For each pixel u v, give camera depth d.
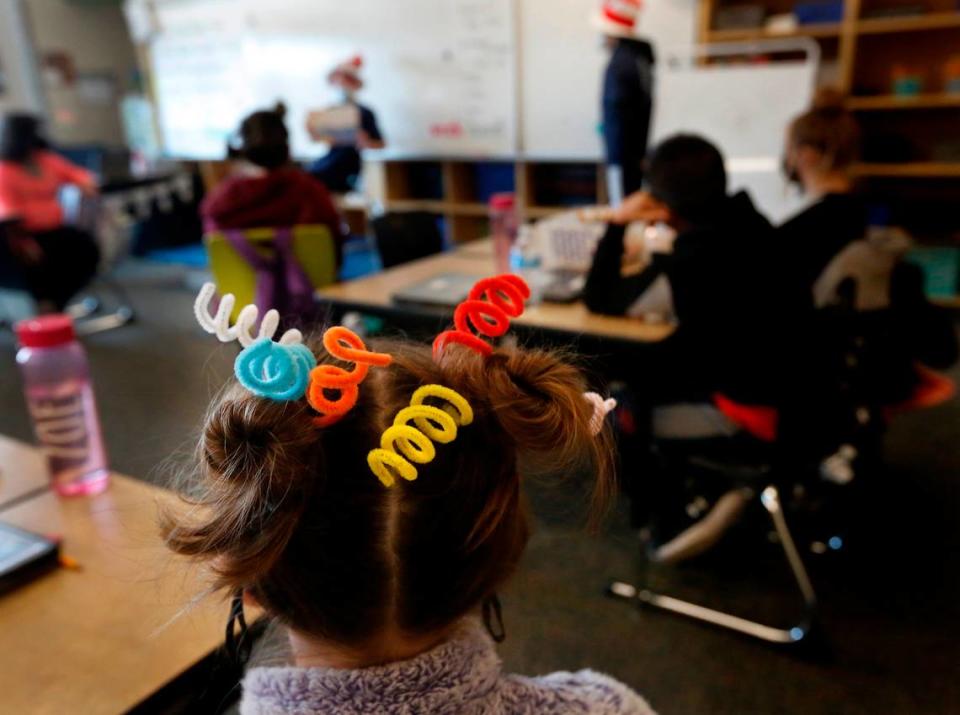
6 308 4.65
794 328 1.66
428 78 5.20
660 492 2.00
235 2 5.87
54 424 1.13
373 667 0.52
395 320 2.12
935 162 4.08
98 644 0.80
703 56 4.29
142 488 1.17
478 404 0.52
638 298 1.89
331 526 0.49
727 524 1.91
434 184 5.72
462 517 0.51
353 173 4.83
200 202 6.63
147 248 6.42
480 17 4.86
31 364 1.12
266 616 0.60
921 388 1.92
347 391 0.48
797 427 1.70
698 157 1.75
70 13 7.36
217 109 6.30
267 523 0.47
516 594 1.91
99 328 4.45
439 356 0.54
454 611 0.53
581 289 2.12
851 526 2.25
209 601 0.61
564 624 1.87
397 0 5.15
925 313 1.88
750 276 1.67
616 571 2.06
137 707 0.73
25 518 1.08
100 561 0.96
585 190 5.03
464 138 5.19
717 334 1.69
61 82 7.39
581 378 0.58
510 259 2.50
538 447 0.54
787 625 1.86
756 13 4.11
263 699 0.52
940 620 1.86
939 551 2.13
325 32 5.52
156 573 0.77
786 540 1.83
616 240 1.96
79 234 4.19
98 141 7.77
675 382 1.80
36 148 4.22
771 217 3.87
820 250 1.86
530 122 4.90
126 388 3.46
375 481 0.49
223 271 2.62
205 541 0.47
